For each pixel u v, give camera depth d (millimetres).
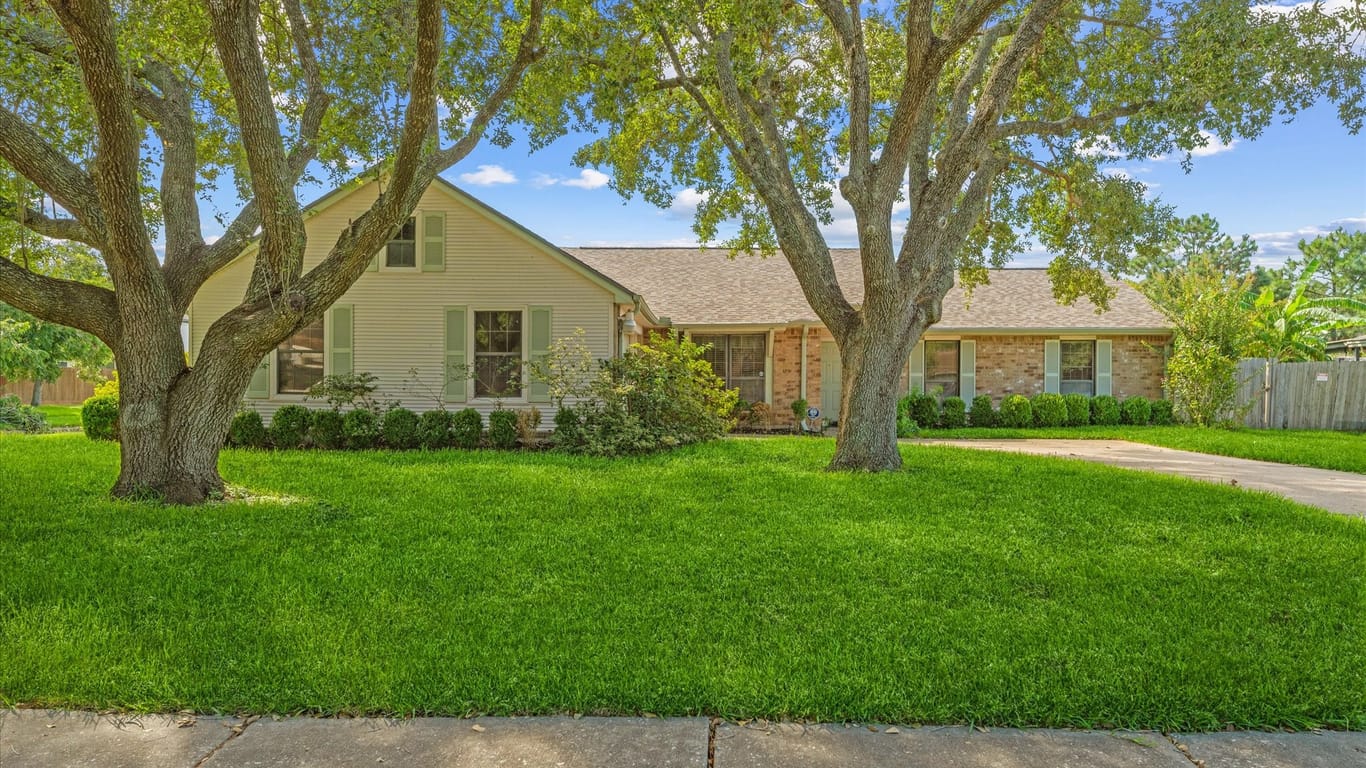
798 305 17453
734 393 14258
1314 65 7930
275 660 3426
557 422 11750
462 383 13273
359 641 3674
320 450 11523
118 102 6402
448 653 3525
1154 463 11188
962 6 9633
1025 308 18484
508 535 5848
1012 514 6711
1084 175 11078
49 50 7070
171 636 3684
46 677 3229
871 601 4332
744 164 10109
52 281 7121
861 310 9625
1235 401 17000
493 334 13328
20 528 5844
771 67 10891
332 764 2641
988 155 10023
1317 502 7871
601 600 4324
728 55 9922
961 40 7977
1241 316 16625
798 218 10031
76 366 24625
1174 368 17078
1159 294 19859
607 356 13219
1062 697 3109
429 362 13266
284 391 13188
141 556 5121
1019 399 16969
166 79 8117
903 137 8711
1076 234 12242
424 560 5109
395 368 13250
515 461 10219
